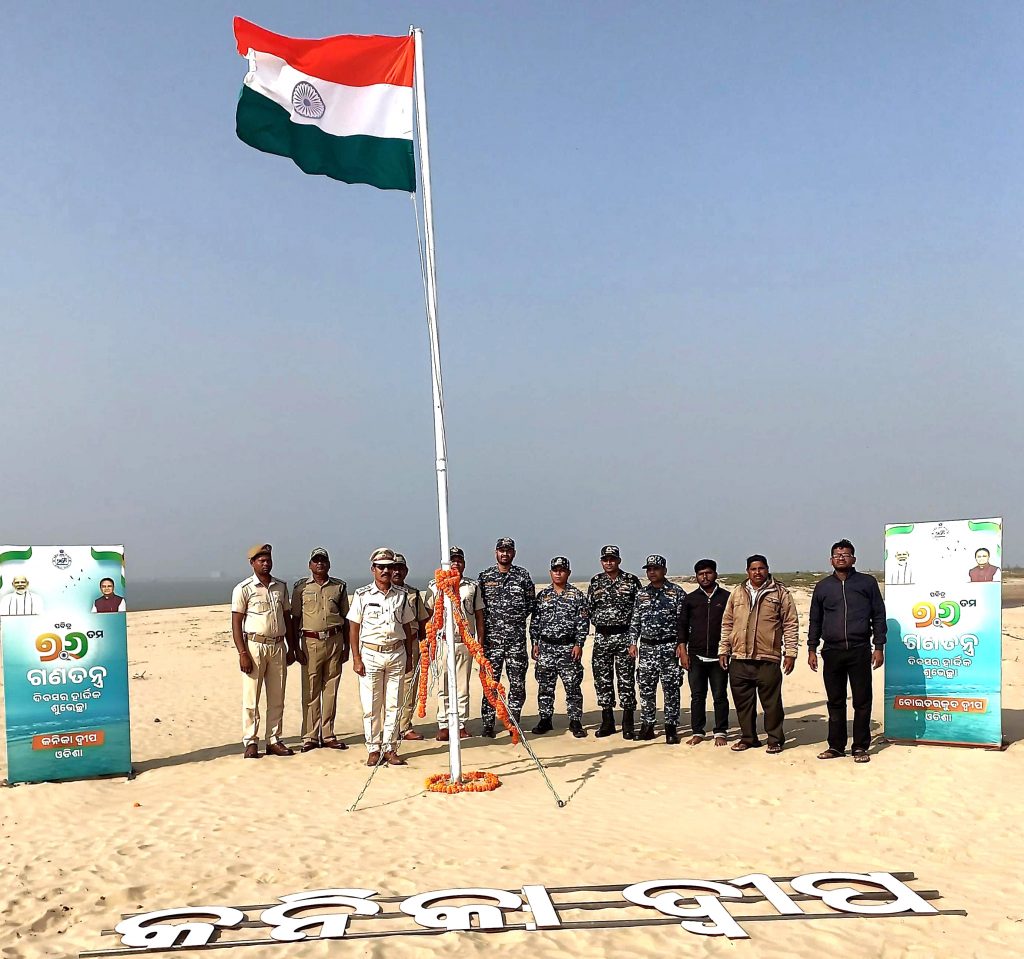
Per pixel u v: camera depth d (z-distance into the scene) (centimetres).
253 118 888
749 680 1027
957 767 903
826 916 552
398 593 1003
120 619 1003
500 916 557
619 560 1116
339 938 530
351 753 1057
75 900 601
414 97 936
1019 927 531
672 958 501
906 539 1025
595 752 1043
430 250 922
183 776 973
